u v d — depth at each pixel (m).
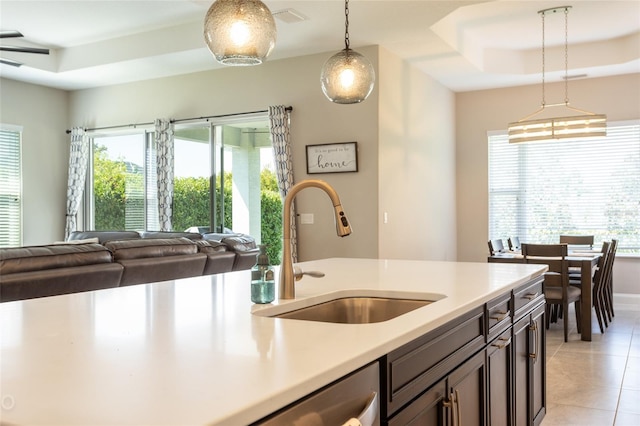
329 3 4.52
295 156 6.21
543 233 7.55
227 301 1.91
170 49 5.98
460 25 5.98
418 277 2.63
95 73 6.96
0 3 5.29
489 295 2.12
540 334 3.04
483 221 7.86
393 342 1.35
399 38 5.47
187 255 3.71
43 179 7.81
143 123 7.35
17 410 0.86
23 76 7.15
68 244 3.19
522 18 5.77
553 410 3.47
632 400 3.64
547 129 5.22
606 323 5.95
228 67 6.64
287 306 1.89
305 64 6.13
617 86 7.13
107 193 7.82
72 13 5.57
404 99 6.31
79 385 0.98
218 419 0.83
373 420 1.14
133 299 1.94
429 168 7.05
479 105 7.89
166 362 1.13
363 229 5.80
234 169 6.75
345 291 2.25
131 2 5.27
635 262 7.09
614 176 7.17
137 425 0.80
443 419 1.67
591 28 6.14
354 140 5.83
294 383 1.00
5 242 7.43
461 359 1.84
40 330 1.44
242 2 2.33
